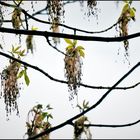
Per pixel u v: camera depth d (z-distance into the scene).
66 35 4.22
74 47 5.21
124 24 5.23
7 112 4.93
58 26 4.96
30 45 4.84
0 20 5.20
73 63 4.97
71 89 4.69
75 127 4.15
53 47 4.50
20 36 5.10
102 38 4.19
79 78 4.88
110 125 4.20
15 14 5.18
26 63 4.37
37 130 4.74
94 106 3.84
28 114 4.85
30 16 4.91
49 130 3.75
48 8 5.03
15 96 5.00
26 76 5.25
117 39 4.19
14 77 5.11
